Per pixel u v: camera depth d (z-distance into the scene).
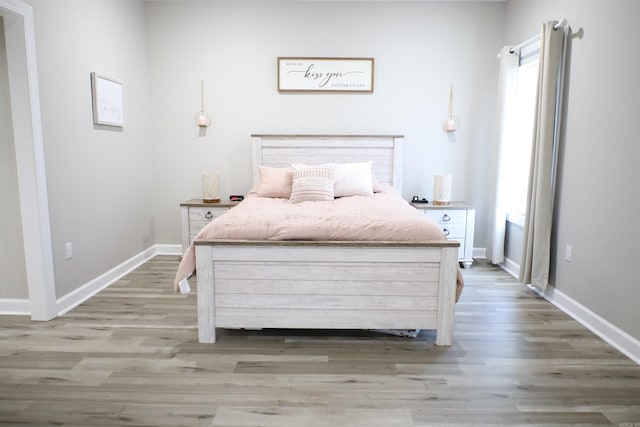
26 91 2.54
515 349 2.38
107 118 3.45
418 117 4.34
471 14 4.19
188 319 2.78
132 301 3.11
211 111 4.35
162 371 2.12
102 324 2.69
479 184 4.43
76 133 3.05
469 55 4.25
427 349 2.38
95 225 3.32
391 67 4.27
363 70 4.26
